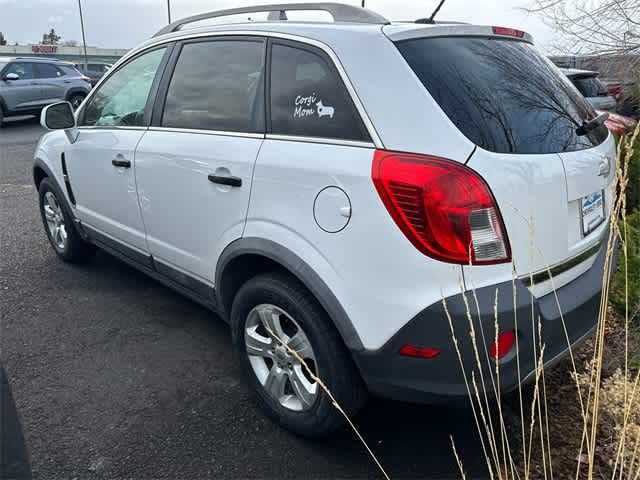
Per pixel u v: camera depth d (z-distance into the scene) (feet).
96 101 12.44
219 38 9.37
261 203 7.86
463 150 6.37
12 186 24.49
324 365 7.48
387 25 7.48
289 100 7.89
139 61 11.30
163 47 10.65
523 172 6.62
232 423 8.70
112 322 11.84
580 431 8.26
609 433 8.04
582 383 7.72
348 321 6.97
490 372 6.47
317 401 7.73
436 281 6.33
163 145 9.82
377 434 8.50
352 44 7.30
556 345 7.11
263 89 8.29
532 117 7.27
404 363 6.70
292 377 8.09
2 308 12.44
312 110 7.55
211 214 8.84
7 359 10.42
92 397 9.32
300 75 7.82
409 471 7.77
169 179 9.66
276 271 8.14
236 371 10.09
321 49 7.57
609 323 10.61
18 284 13.71
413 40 7.20
